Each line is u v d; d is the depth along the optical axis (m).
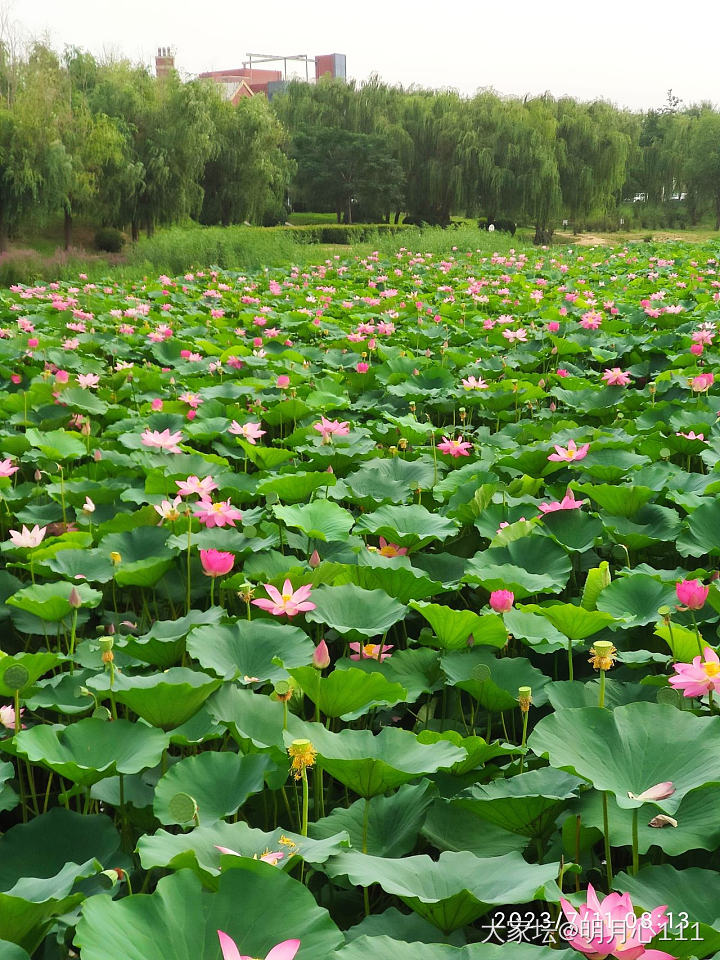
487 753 2.73
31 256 26.27
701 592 3.09
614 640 3.76
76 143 37.62
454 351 10.37
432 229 34.88
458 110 59.22
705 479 5.27
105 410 7.64
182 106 41.94
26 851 2.42
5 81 35.31
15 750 2.64
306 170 65.19
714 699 3.01
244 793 2.48
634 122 73.00
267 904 1.85
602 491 4.95
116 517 4.81
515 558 4.37
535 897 1.90
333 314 14.54
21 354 10.62
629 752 2.43
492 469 6.04
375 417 7.96
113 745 2.65
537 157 50.38
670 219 86.25
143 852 2.02
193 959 1.75
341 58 157.00
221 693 2.93
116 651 3.60
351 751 2.57
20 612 4.06
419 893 2.05
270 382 8.68
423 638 3.70
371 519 4.73
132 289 19.02
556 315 12.88
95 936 1.71
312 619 3.46
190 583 4.34
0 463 5.25
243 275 21.81
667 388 8.20
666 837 2.28
